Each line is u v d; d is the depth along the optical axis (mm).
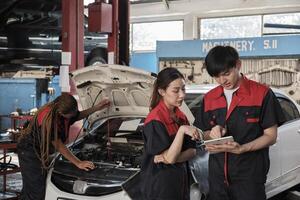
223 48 2436
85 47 8617
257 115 2541
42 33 7875
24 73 8242
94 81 3746
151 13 14336
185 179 2609
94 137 4207
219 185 2660
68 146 4102
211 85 4637
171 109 2553
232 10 13070
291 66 8922
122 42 7688
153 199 2504
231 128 2580
